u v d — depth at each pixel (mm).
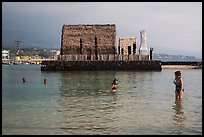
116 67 69562
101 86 36844
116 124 15695
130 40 74625
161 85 38719
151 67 69875
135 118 17188
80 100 24562
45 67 69938
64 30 75562
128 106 21453
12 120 16500
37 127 15000
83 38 74875
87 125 15477
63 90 32469
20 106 21312
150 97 26547
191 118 17250
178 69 92250
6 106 21328
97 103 22906
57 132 14109
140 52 73375
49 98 25812
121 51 74875
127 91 31578
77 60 69688
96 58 70875
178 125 15531
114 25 75750
